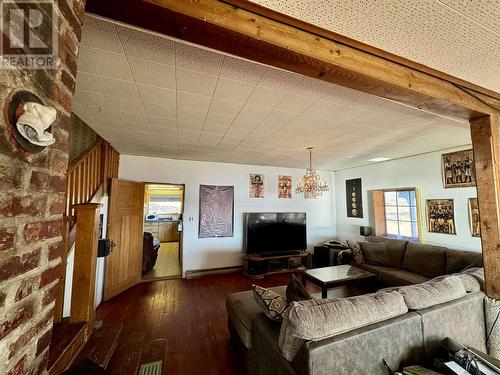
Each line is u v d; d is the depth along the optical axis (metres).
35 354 0.67
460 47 1.26
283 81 1.73
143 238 4.85
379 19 1.07
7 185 0.54
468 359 1.44
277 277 4.65
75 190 2.69
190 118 2.49
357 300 1.59
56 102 0.70
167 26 0.95
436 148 3.73
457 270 3.03
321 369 1.25
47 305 0.72
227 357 2.19
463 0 0.96
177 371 2.01
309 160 4.83
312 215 5.98
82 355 1.75
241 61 1.50
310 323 1.35
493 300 1.86
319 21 1.09
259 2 0.99
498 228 1.76
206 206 4.92
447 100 1.58
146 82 1.76
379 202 4.99
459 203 3.56
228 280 4.43
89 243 2.04
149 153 4.32
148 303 3.36
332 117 2.42
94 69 1.59
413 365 1.46
